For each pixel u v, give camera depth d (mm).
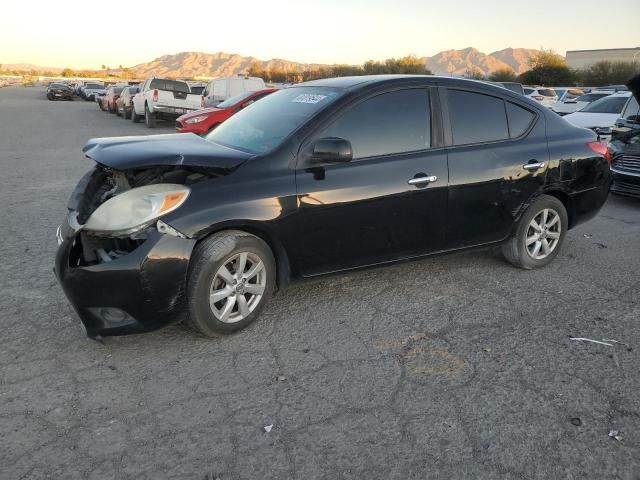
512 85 19656
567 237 6434
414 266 5273
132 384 3254
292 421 2949
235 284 3740
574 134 5227
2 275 4914
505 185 4719
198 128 14336
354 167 4047
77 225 3623
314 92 4438
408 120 4320
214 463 2631
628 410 3078
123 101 25500
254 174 3727
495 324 4113
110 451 2693
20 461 2609
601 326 4090
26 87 87688
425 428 2904
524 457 2699
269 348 3709
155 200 3422
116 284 3354
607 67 50812
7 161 11688
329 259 4086
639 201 8633
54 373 3355
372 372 3436
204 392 3191
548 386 3301
